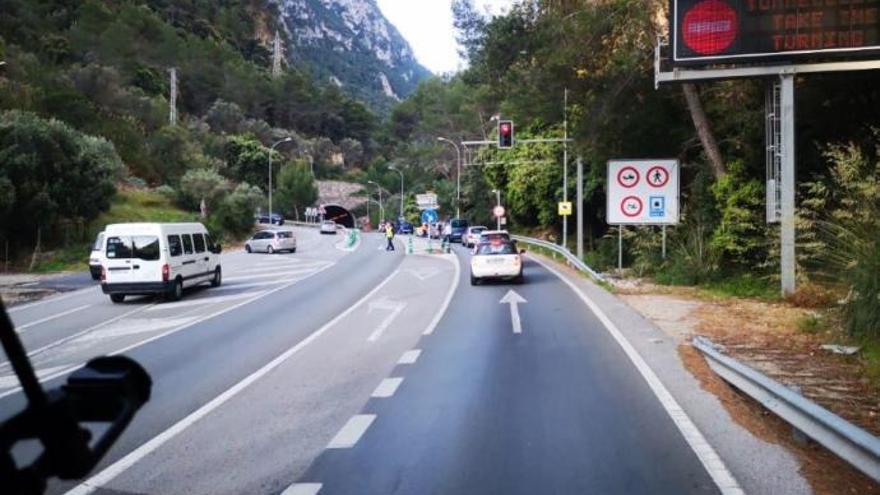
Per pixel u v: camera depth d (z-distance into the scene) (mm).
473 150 79375
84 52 109562
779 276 19125
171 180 75250
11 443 1819
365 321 16531
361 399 9055
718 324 14648
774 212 18984
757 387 8227
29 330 17438
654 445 6914
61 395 2033
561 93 30969
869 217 13461
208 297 23250
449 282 25828
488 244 24625
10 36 91562
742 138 24609
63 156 42844
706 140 25344
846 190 16219
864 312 12117
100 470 6566
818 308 16500
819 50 17656
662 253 25609
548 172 46531
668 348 12039
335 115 171375
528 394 9070
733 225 22438
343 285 25844
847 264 13078
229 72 150750
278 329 15711
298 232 81625
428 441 7195
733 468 6250
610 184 25172
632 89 28281
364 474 6289
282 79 168750
